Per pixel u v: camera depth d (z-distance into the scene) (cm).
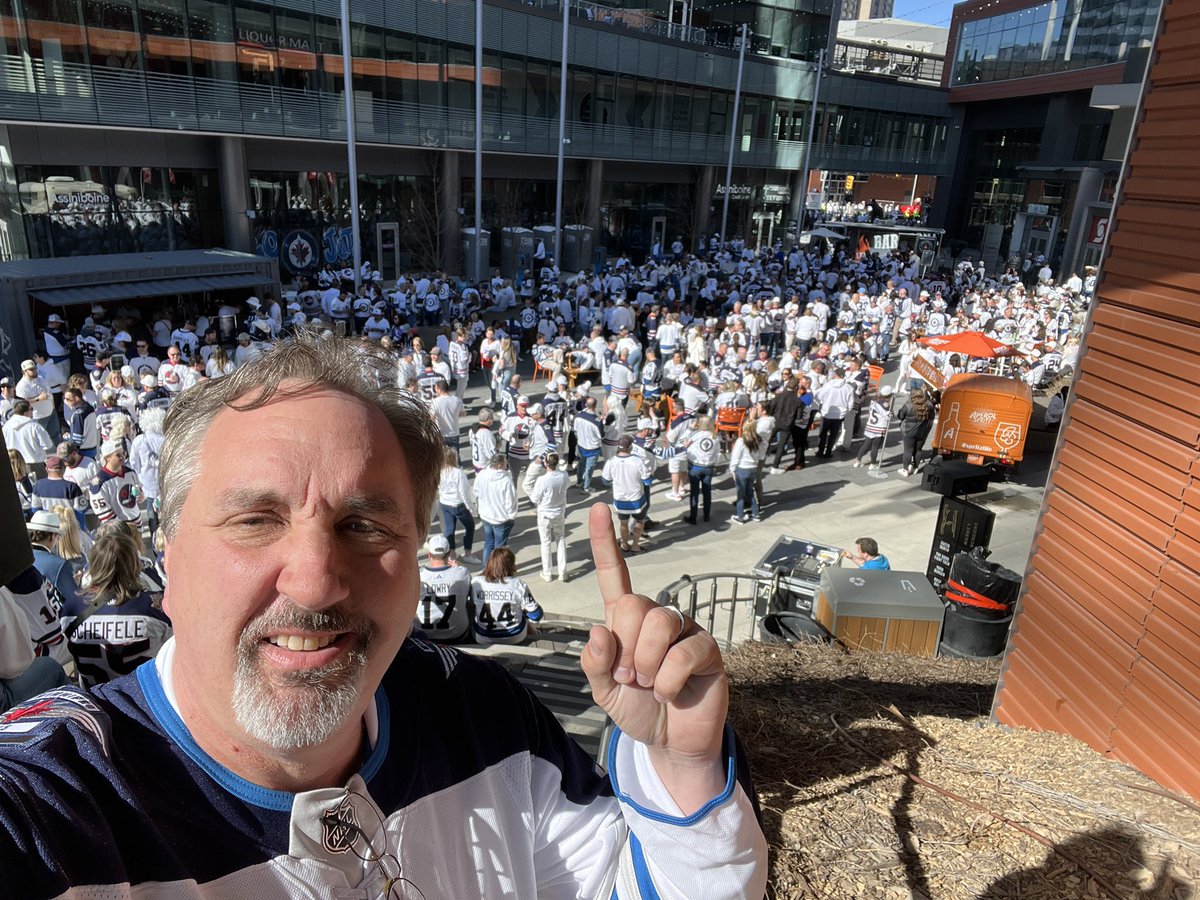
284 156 2630
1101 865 367
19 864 73
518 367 2052
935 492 1370
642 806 110
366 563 95
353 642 93
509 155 3284
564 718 559
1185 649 432
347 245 2870
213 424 98
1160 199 448
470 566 1020
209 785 94
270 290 1858
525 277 2838
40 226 2108
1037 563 535
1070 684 504
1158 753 443
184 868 89
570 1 3173
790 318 2264
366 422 99
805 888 350
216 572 89
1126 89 541
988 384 1375
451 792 115
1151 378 452
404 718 114
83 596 496
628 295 2752
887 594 720
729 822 108
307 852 97
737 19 4091
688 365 1491
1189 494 429
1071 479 509
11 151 2009
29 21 1856
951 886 354
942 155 5016
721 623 919
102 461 899
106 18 1983
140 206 2320
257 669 89
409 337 1889
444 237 3056
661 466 1430
